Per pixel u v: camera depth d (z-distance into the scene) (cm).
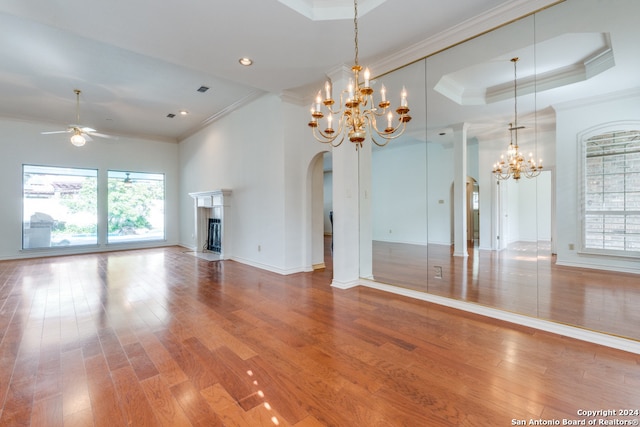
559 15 258
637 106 239
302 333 253
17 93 507
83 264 575
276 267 495
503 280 323
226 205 611
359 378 186
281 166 481
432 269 400
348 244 396
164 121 685
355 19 248
